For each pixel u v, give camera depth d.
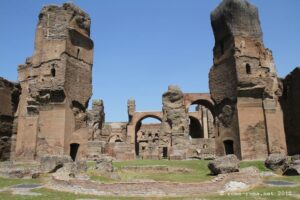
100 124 60.28
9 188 19.11
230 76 36.06
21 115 38.84
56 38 36.59
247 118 34.09
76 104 36.88
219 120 37.38
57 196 15.83
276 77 39.94
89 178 20.00
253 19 37.38
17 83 38.75
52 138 34.28
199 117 66.56
